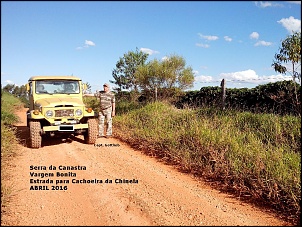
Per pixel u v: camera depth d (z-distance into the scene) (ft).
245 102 44.34
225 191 18.83
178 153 24.57
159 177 21.24
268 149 21.54
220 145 23.35
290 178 17.40
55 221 14.92
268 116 28.66
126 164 24.36
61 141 33.83
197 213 15.80
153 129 31.76
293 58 24.27
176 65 49.52
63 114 30.68
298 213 15.51
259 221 15.08
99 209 16.21
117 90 64.44
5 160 24.02
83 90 35.58
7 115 47.98
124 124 38.34
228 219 15.21
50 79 34.09
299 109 28.02
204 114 32.17
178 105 53.93
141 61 63.46
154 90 50.34
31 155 27.20
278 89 37.91
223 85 34.60
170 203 16.94
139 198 17.49
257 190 17.76
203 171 21.72
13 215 15.48
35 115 30.04
